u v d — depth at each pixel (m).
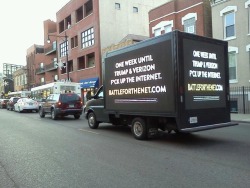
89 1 41.81
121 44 34.81
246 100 20.12
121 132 12.68
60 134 12.44
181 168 6.65
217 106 10.28
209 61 10.08
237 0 20.86
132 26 42.28
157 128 10.52
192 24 24.94
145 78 10.16
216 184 5.49
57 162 7.50
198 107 9.61
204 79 9.87
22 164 7.38
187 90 9.31
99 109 13.33
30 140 10.98
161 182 5.70
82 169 6.79
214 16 22.53
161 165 6.96
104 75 12.34
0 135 12.47
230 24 21.61
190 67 9.45
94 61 41.69
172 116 9.18
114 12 40.53
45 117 22.17
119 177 6.09
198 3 24.23
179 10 26.11
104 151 8.70
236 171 6.30
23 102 29.45
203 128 9.37
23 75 80.88
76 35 45.31
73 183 5.80
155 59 9.77
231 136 10.88
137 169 6.67
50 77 59.69
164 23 27.38
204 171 6.36
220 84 10.45
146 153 8.30
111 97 11.94
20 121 18.92
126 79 11.05
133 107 10.70
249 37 20.20
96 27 39.31
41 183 5.86
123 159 7.66
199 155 7.88
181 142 9.88
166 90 9.38
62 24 52.62
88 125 15.52
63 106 19.59
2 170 6.86
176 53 9.07
